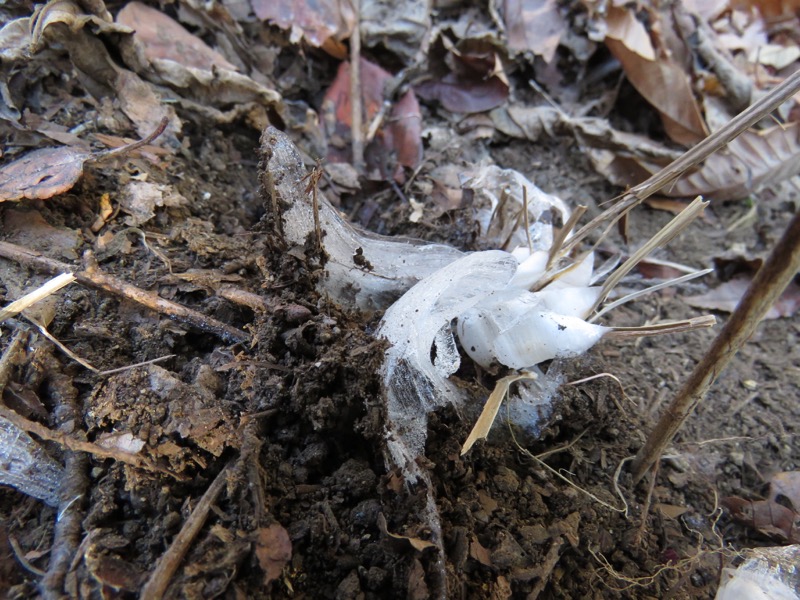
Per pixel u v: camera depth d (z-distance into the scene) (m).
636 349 0.22
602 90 0.29
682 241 0.27
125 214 0.18
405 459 0.14
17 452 0.13
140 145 0.18
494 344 0.15
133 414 0.13
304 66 0.28
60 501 0.12
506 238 0.19
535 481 0.16
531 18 0.28
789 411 0.21
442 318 0.14
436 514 0.13
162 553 0.12
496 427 0.16
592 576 0.14
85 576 0.11
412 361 0.14
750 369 0.22
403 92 0.28
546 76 0.29
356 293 0.17
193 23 0.25
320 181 0.24
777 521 0.17
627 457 0.17
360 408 0.14
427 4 0.28
